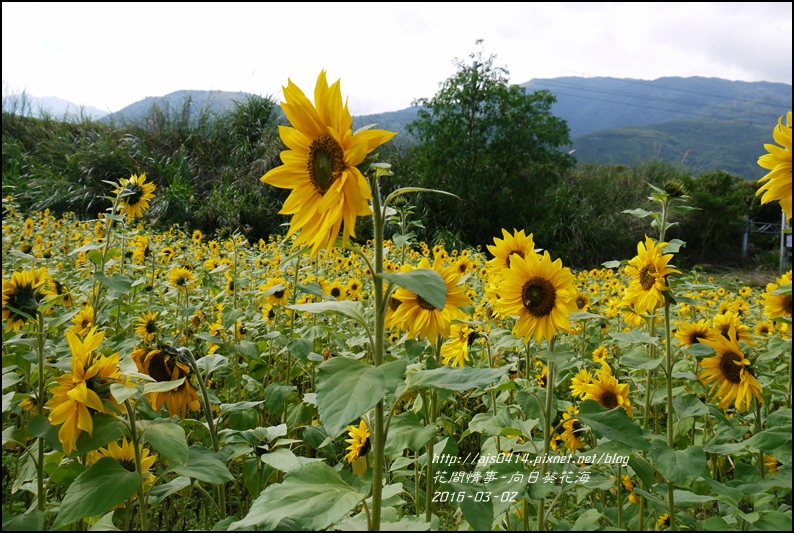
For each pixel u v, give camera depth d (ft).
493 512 6.17
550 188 67.15
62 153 53.26
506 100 63.72
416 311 8.17
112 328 13.96
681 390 9.91
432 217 56.39
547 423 7.20
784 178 6.38
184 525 9.60
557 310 7.96
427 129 63.57
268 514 4.87
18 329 8.57
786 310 10.05
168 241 31.24
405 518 6.88
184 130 57.88
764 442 7.02
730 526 7.22
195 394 7.66
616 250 61.41
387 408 7.77
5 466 9.53
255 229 46.80
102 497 5.51
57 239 27.40
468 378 4.89
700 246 73.41
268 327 14.97
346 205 5.26
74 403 5.84
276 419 13.26
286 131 5.73
